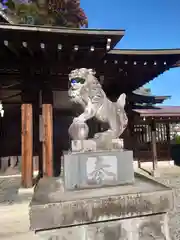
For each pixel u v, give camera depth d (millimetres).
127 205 1646
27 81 5086
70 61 5016
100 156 1896
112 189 1810
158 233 1716
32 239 2740
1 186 5684
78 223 1546
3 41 3955
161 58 5266
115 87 7855
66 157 1838
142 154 9281
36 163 7465
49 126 5156
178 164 9906
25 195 4543
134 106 9203
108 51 4484
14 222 3256
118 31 3764
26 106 4957
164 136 9828
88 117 2094
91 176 1863
